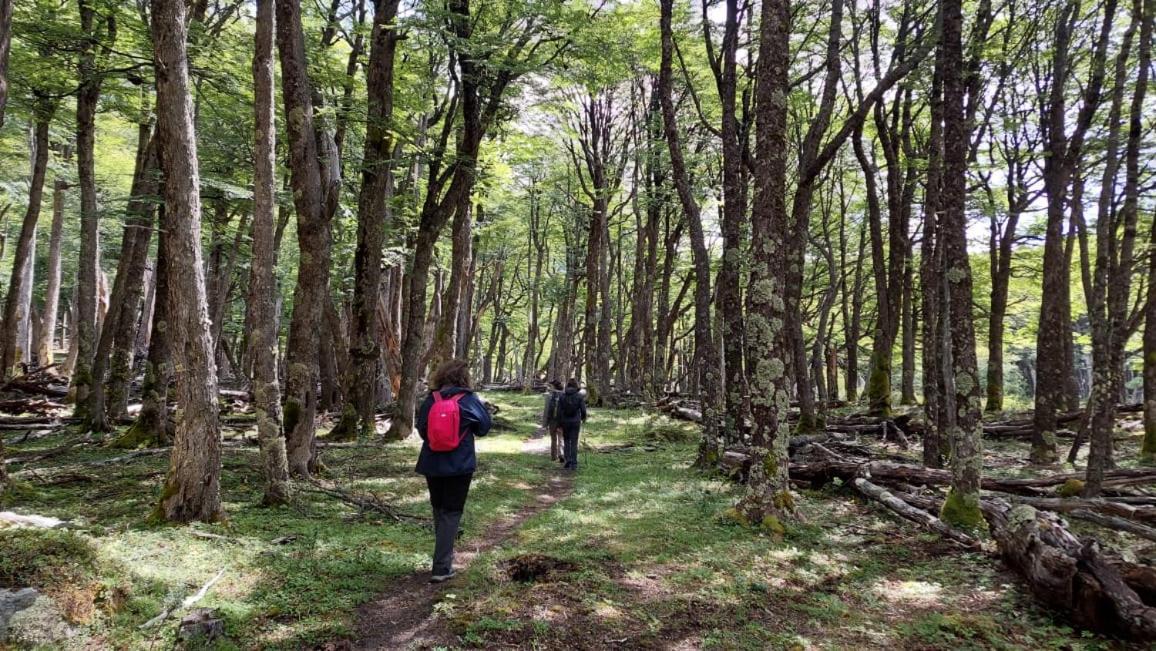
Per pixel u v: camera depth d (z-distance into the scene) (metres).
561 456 11.92
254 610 4.00
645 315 26.16
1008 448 12.16
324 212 8.45
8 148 20.22
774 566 5.40
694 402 21.53
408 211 17.69
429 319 23.53
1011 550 5.19
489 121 13.09
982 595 4.86
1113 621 4.10
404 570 5.05
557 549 5.67
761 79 6.96
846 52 14.94
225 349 30.45
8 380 16.97
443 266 21.88
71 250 29.58
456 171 13.17
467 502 7.69
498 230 30.91
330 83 12.55
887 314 15.20
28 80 11.30
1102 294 7.43
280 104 12.71
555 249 37.72
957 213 6.55
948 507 6.61
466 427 4.94
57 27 10.15
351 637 3.79
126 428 12.66
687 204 10.70
